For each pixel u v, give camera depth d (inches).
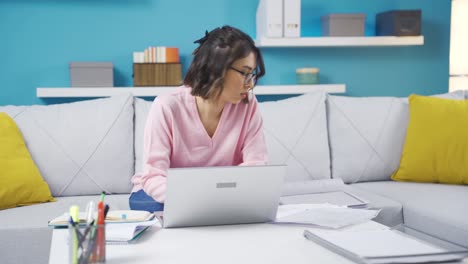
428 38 140.2
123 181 100.1
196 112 71.0
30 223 78.7
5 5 120.3
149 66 120.6
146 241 50.6
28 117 99.2
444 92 141.2
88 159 98.5
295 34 125.2
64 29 123.3
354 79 137.5
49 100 123.6
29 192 90.1
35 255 78.0
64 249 47.3
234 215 56.1
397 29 129.8
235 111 73.0
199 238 51.7
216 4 130.0
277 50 133.5
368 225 55.7
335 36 128.3
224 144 73.5
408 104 114.1
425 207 86.7
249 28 132.6
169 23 127.9
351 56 136.9
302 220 56.7
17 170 90.2
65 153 97.7
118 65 126.2
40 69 122.6
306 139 107.4
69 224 42.1
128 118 102.5
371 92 138.6
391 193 97.1
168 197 53.2
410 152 107.8
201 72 65.1
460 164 103.6
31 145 97.0
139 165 100.8
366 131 111.1
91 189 98.7
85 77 119.0
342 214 58.6
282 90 127.6
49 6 122.1
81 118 100.3
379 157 110.4
